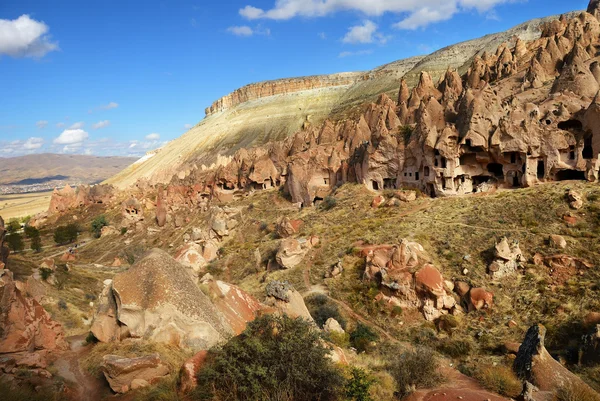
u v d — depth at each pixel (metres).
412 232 60.56
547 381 22.30
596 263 45.78
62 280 60.06
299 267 62.19
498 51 119.50
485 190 69.69
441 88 106.44
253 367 17.53
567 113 64.62
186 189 129.00
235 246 82.88
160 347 20.56
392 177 81.12
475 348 39.75
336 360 23.08
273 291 30.23
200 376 17.67
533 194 61.38
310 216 80.81
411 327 44.75
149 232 118.38
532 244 51.41
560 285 45.06
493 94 72.88
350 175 89.12
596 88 67.75
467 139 68.69
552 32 113.44
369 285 51.09
